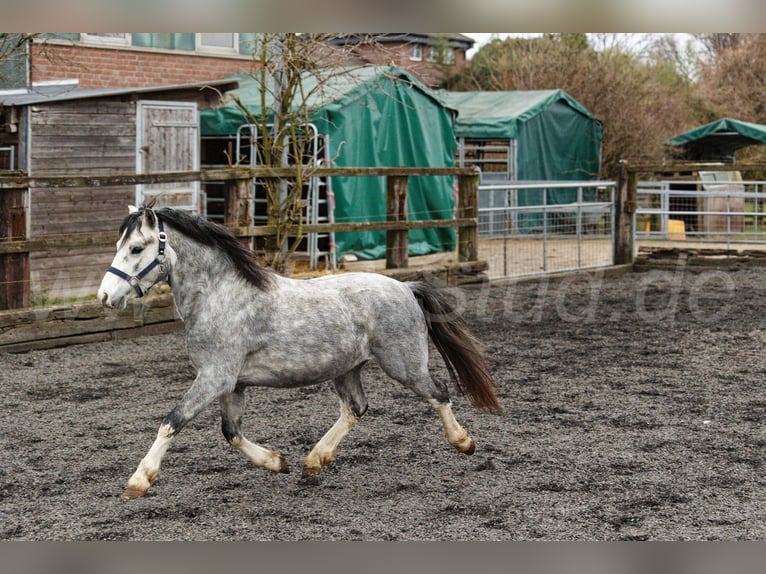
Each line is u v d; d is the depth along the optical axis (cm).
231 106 1421
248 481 508
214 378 466
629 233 1534
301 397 697
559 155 2030
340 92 1315
